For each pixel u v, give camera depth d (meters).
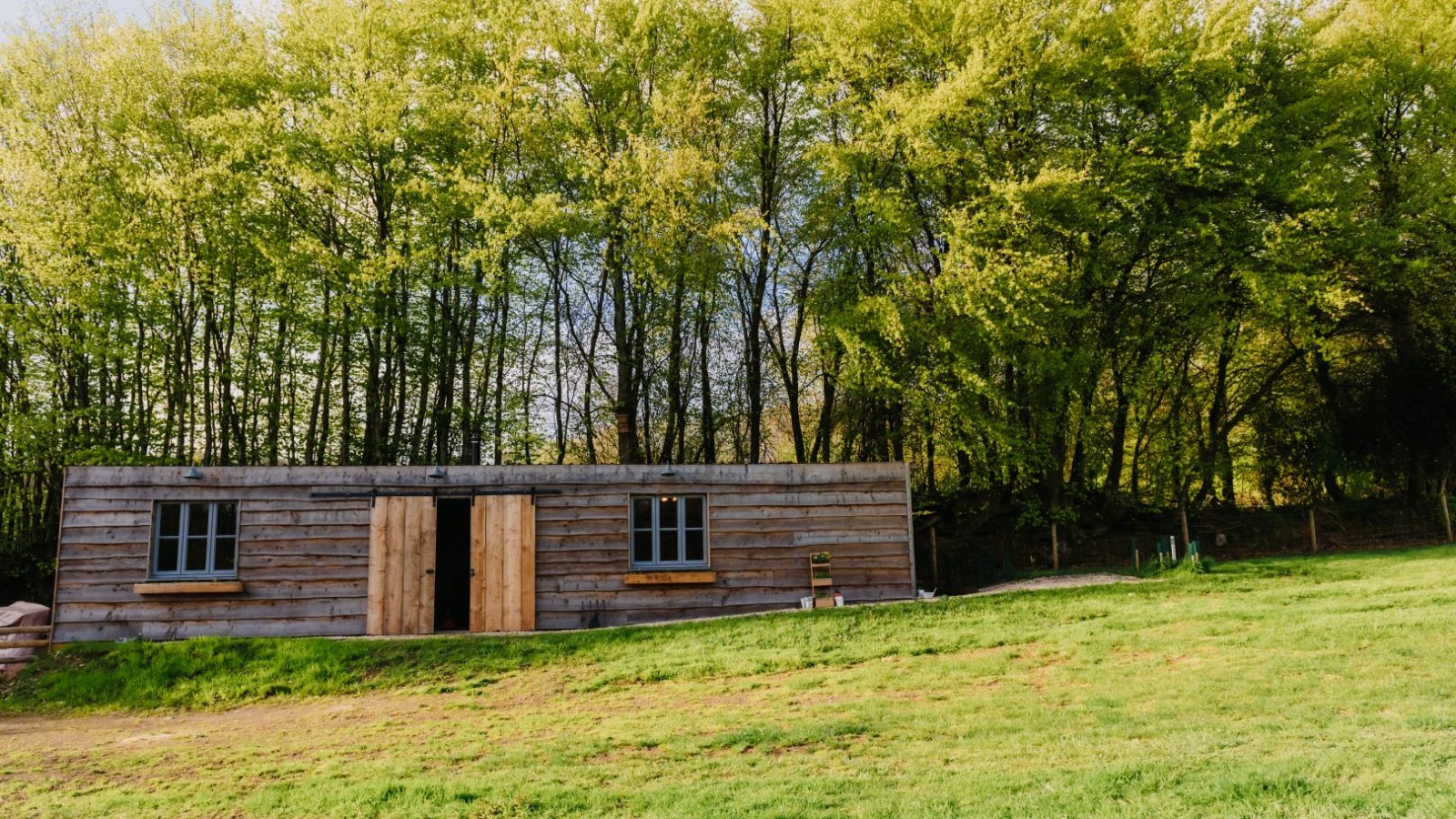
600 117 23.58
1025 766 6.81
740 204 24.31
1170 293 23.30
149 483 15.26
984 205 21.44
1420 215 22.23
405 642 14.32
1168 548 19.30
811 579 16.36
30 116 21.64
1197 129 19.81
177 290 21.95
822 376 27.03
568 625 15.73
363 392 26.33
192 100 22.56
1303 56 23.14
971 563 22.19
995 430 20.97
